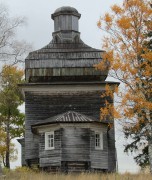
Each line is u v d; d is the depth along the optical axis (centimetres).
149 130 3347
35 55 4559
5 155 6688
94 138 4050
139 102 3188
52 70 4484
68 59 4519
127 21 3238
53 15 4906
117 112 3228
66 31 4788
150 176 2786
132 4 3278
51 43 4716
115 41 3284
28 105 4381
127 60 3275
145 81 3253
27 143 4316
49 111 4378
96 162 4016
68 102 4397
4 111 6378
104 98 4403
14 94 6022
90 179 2667
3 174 2991
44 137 4084
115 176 2672
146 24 3316
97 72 4453
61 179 2720
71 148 3950
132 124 3325
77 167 3950
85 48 4641
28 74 4506
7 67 4681
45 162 4016
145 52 3259
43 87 4394
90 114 4366
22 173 3175
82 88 4403
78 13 4894
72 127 3991
